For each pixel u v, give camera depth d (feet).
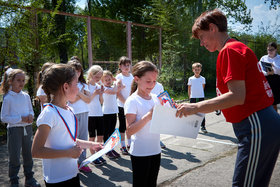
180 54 40.37
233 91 5.20
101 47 43.39
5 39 20.24
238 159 5.64
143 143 7.31
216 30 6.07
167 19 40.42
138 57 46.50
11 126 9.92
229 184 9.97
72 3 51.44
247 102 5.44
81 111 11.51
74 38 51.83
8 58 20.62
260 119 5.33
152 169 7.58
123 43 45.21
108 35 44.45
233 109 5.67
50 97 6.10
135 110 7.41
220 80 5.79
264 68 16.84
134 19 53.47
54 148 5.72
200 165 12.11
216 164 12.20
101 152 5.86
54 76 5.85
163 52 40.83
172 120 6.07
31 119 10.15
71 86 5.97
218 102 5.31
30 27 21.56
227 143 15.79
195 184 10.02
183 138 17.10
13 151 9.91
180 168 11.77
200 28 6.30
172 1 41.42
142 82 7.43
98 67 13.32
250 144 5.38
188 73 40.86
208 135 17.78
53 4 36.63
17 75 10.12
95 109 13.07
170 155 13.69
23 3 20.71
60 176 5.89
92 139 13.20
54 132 5.71
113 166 12.27
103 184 10.25
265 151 5.29
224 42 6.07
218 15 6.05
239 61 5.26
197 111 5.59
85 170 11.49
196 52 41.65
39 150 5.38
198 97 19.39
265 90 5.70
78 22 54.13
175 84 40.24
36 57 21.63
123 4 53.11
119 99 14.21
